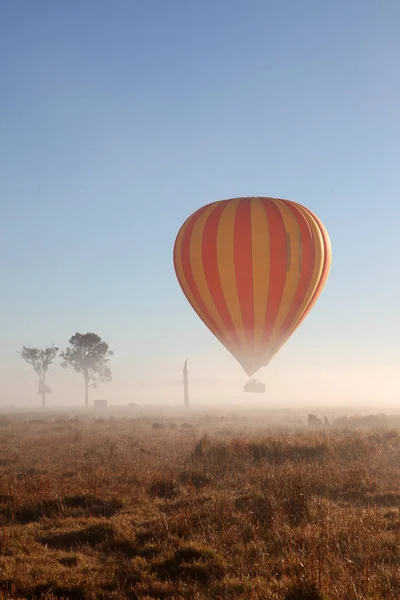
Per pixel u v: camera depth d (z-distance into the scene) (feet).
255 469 60.39
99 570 33.22
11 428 157.28
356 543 34.58
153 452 84.17
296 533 36.24
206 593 29.30
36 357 445.37
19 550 37.27
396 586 28.25
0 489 53.72
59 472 65.77
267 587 28.71
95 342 446.60
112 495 50.29
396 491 51.13
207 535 38.50
